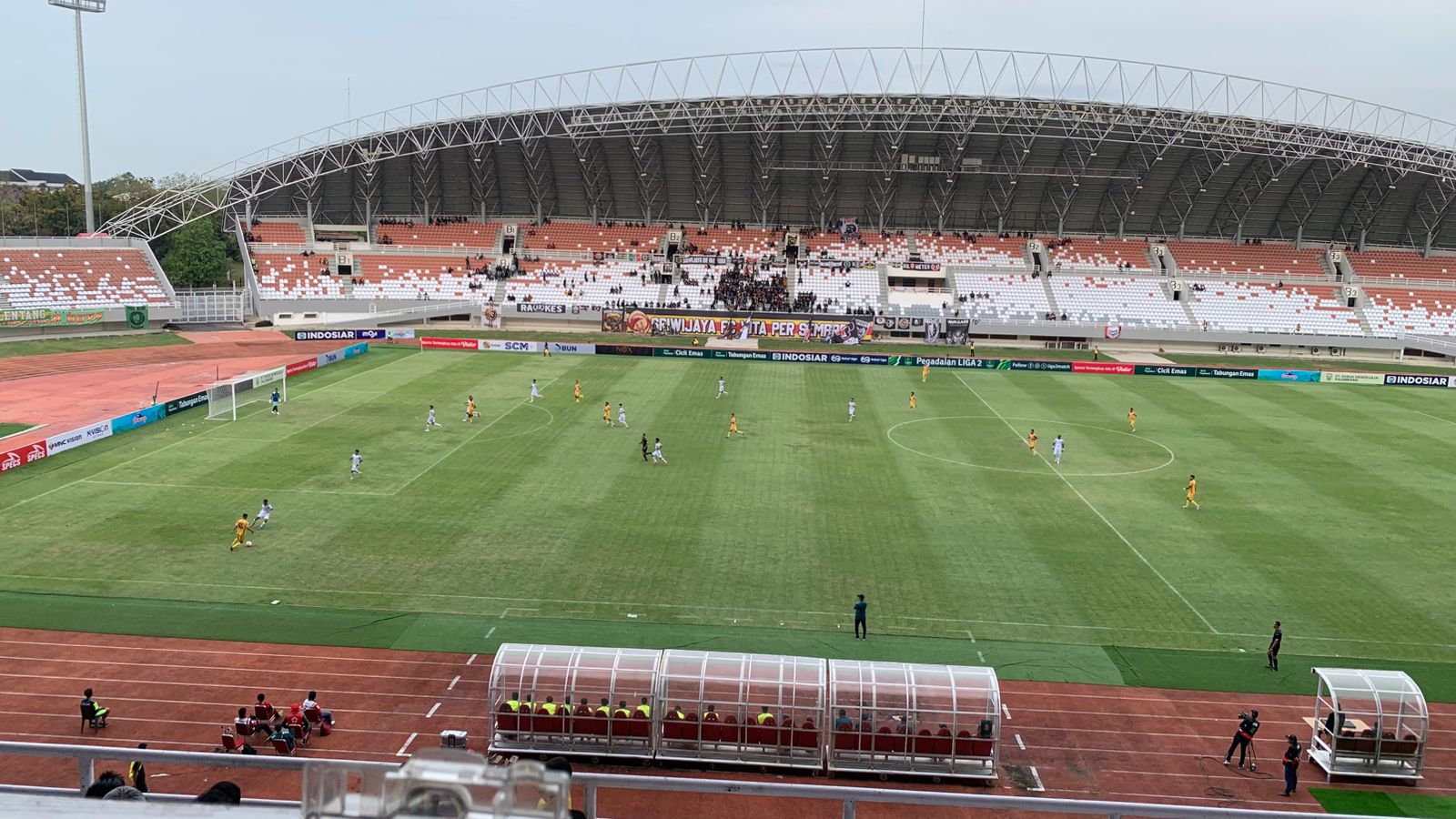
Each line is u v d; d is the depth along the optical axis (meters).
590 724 27.23
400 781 5.86
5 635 33.31
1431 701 31.48
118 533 43.59
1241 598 39.41
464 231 134.00
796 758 27.16
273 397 70.38
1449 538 47.12
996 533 46.69
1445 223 127.25
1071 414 76.50
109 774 10.92
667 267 129.25
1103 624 36.72
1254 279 127.00
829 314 117.50
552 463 57.59
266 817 6.16
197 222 137.25
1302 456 63.59
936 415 75.06
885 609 37.62
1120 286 126.12
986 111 112.69
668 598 38.16
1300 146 114.81
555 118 118.12
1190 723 29.89
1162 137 116.62
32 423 64.62
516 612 36.53
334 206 132.62
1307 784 26.83
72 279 102.94
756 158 126.00
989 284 126.19
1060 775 26.94
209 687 30.30
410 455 58.66
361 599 37.31
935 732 26.58
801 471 57.03
